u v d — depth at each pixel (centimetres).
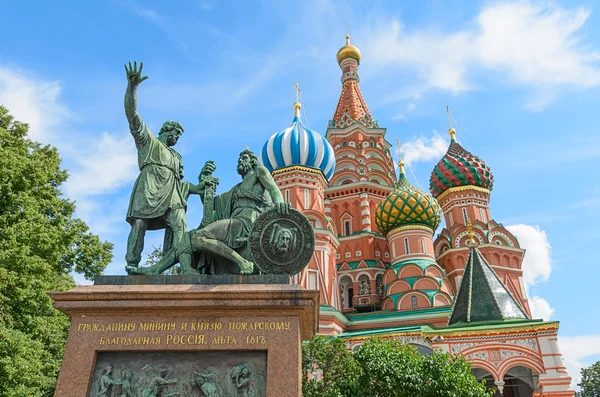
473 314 2891
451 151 5647
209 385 774
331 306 3781
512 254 4841
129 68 1015
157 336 814
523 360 2572
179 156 1114
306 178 4559
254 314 829
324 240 4191
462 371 1889
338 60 6881
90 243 2547
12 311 1855
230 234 999
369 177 5519
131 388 781
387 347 1988
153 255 3247
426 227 4547
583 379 5638
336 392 1880
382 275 4759
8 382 1697
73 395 768
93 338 815
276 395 760
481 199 5341
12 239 1831
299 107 5084
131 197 1032
